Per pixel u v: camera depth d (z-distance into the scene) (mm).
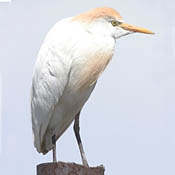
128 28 8023
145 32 8039
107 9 7973
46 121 8125
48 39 8234
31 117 8516
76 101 8227
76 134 8461
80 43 7844
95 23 7953
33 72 8398
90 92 8422
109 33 8016
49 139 8375
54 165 6312
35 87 8227
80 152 8312
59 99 8133
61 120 8320
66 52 7867
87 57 7852
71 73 7945
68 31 7996
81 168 6324
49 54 8031
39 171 6516
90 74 7965
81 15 8102
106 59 7992
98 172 6410
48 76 7980
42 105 8094
